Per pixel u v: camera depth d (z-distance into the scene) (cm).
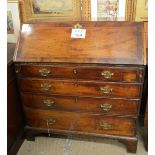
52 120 207
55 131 212
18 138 211
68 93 190
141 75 169
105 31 177
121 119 191
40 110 205
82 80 181
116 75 173
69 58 175
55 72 183
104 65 171
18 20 231
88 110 194
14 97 201
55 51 180
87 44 177
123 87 176
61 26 185
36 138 229
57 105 198
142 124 235
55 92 192
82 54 175
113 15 219
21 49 187
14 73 197
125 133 197
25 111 211
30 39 188
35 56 182
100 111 192
